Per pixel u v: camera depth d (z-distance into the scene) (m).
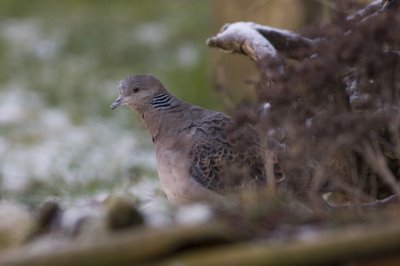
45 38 32.31
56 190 17.28
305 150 8.68
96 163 19.89
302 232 7.23
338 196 10.13
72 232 7.76
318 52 9.50
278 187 9.45
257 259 6.57
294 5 17.03
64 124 24.09
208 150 10.43
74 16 34.53
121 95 11.54
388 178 9.08
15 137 22.56
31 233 8.02
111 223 7.50
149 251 6.73
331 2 11.12
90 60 30.36
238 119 9.30
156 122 11.19
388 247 6.64
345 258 6.65
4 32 33.16
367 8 10.12
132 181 16.86
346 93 9.23
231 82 17.30
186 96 25.53
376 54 9.09
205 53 28.05
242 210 7.66
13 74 29.09
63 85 27.84
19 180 18.28
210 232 6.85
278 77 9.05
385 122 9.03
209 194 10.34
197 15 33.06
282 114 8.84
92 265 6.71
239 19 17.70
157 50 30.67
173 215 7.66
